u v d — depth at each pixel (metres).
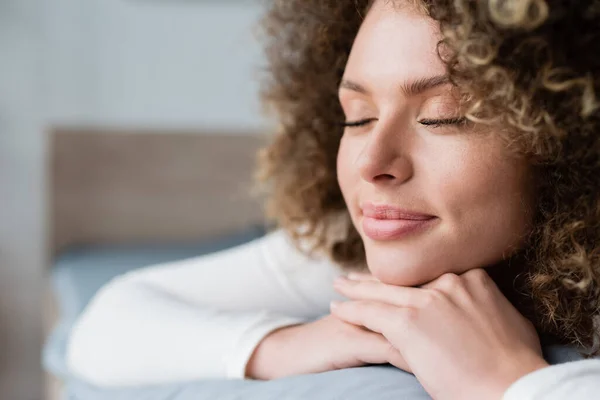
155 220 2.77
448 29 0.60
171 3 2.77
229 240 2.58
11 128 2.65
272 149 1.08
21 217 2.68
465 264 0.67
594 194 0.65
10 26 2.62
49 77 2.67
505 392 0.55
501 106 0.60
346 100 0.72
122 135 2.71
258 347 0.78
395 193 0.64
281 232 1.08
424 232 0.65
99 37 2.71
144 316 0.90
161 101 2.79
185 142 2.78
